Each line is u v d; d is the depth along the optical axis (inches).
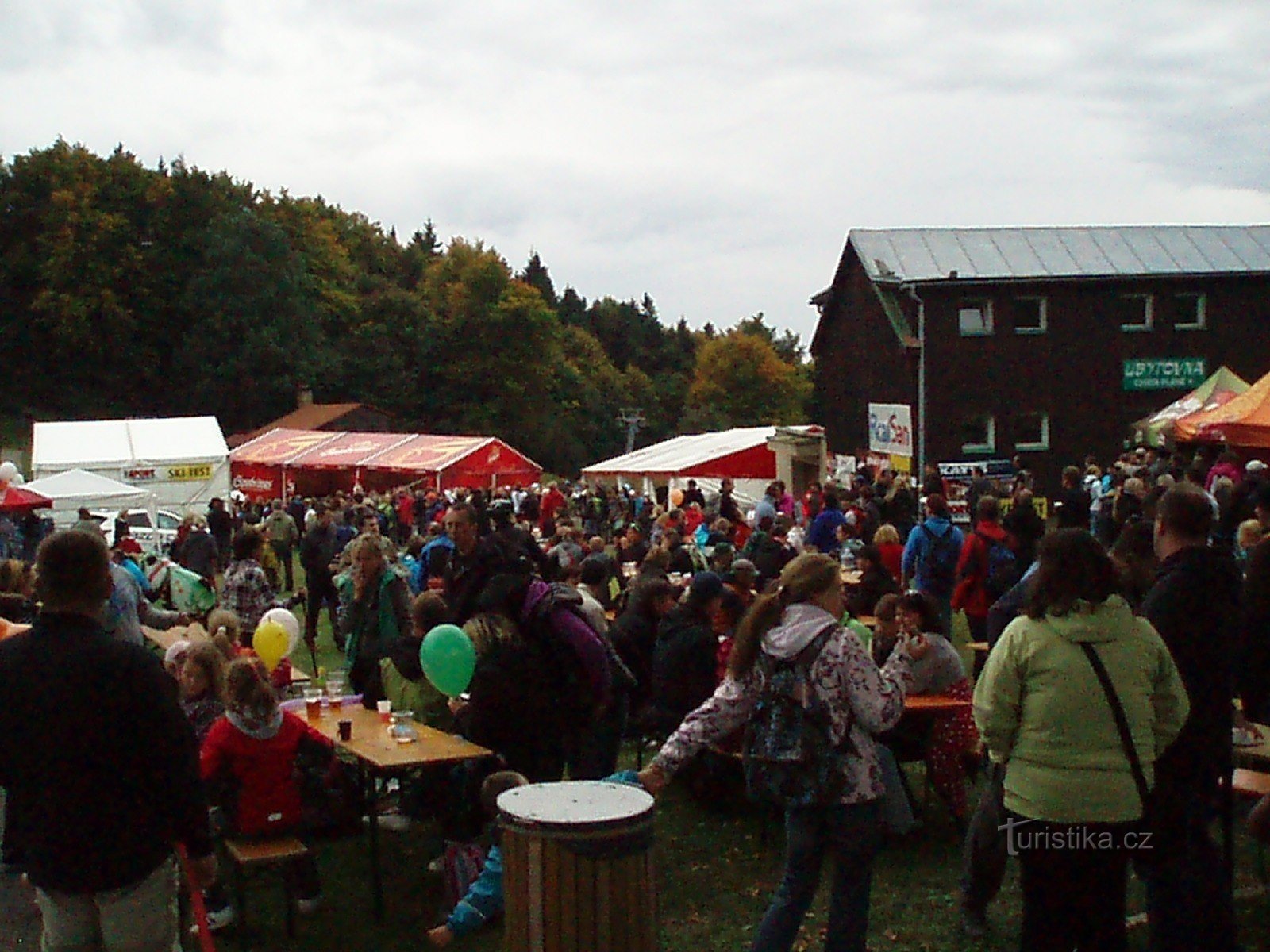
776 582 208.7
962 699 296.4
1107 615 163.3
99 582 151.9
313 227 3880.4
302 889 254.2
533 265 5629.9
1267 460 786.8
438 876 274.8
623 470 1323.8
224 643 303.6
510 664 239.1
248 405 3240.7
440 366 3619.6
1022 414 1339.8
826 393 1600.6
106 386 3309.5
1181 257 1373.0
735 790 318.7
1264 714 233.1
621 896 158.2
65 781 146.4
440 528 563.2
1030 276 1326.3
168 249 3400.6
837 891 186.5
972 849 226.7
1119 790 159.8
